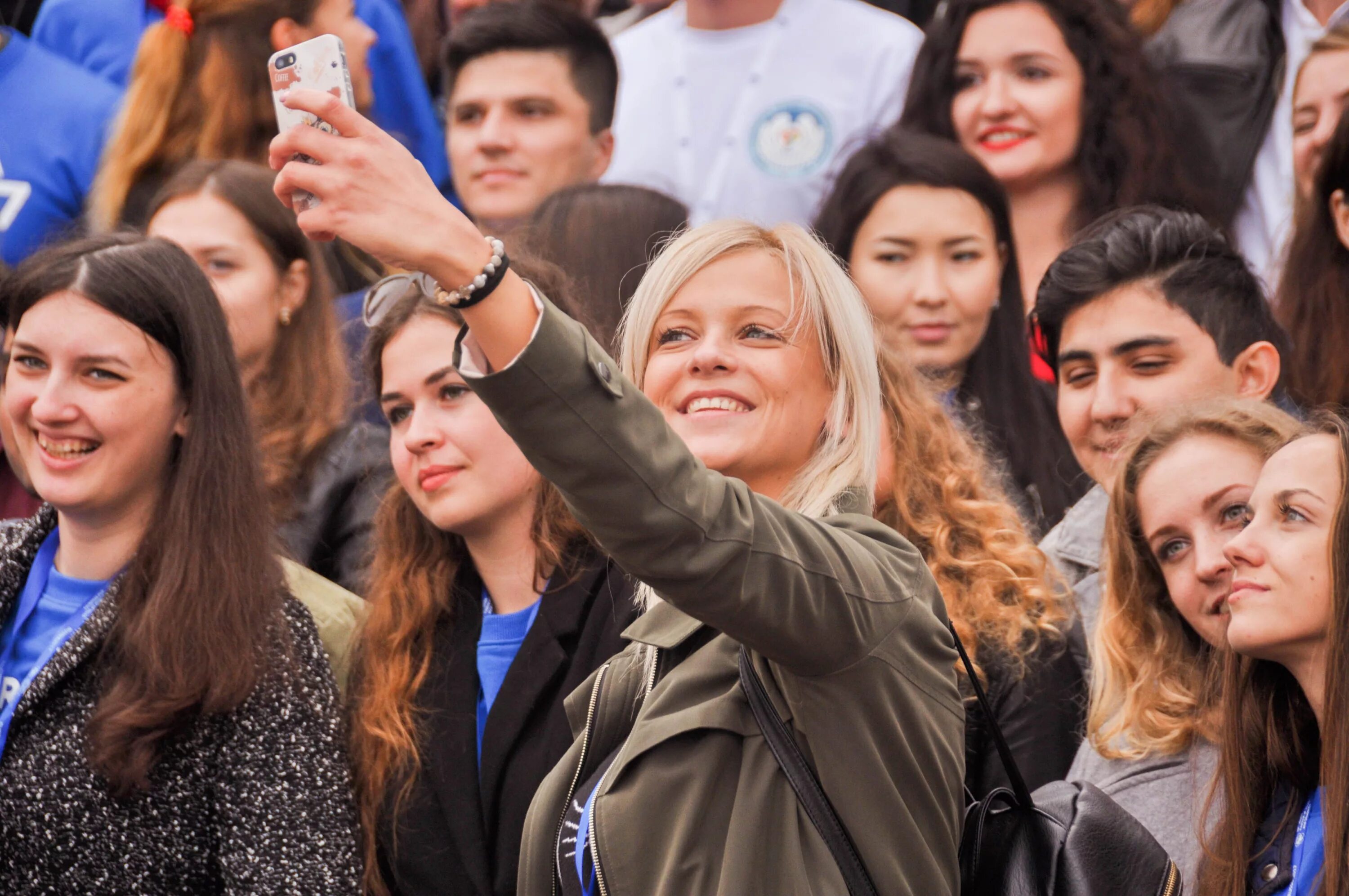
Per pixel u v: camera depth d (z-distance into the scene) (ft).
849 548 16.75
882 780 16.75
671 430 15.55
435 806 26.00
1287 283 36.32
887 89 46.55
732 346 19.20
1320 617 20.88
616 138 48.57
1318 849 20.90
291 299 37.42
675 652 18.88
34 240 43.86
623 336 22.82
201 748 24.40
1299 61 41.70
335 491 35.01
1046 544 33.53
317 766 24.95
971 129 41.83
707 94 47.44
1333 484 21.17
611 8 55.21
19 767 24.44
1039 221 41.39
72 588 26.35
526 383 14.78
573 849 18.83
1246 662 22.30
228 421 26.63
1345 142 35.04
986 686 26.71
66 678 24.99
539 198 45.80
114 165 42.60
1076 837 19.27
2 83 44.75
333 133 14.96
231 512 26.04
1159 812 24.88
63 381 25.80
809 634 16.08
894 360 30.66
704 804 17.04
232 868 23.94
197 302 26.84
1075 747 27.09
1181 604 26.04
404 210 14.71
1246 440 26.02
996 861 19.33
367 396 36.76
